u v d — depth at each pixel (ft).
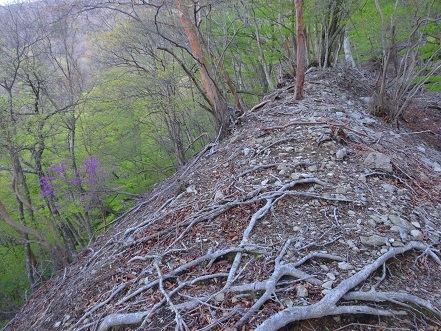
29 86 29.27
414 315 7.21
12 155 22.50
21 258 28.19
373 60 37.40
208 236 10.54
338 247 8.99
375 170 12.41
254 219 10.27
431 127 24.39
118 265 11.45
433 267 8.57
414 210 10.64
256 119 19.10
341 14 25.41
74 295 11.66
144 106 31.76
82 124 32.42
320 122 15.42
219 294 8.19
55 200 28.78
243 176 12.97
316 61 28.63
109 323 8.61
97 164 29.68
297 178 11.73
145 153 40.29
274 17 27.86
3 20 28.99
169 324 7.88
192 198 13.37
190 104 33.45
